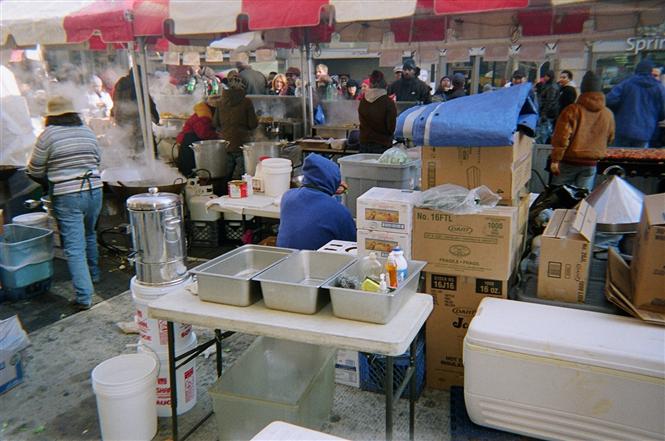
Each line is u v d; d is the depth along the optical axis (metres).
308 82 6.18
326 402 2.25
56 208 3.38
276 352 2.29
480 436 1.89
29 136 5.13
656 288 1.82
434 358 2.42
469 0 3.02
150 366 2.21
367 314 1.67
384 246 2.28
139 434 2.13
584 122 4.10
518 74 5.82
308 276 2.04
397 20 5.92
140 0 4.26
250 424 1.99
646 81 4.93
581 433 1.74
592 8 4.87
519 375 1.77
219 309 1.82
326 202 2.58
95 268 3.95
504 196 2.23
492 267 2.16
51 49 7.01
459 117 2.16
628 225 2.30
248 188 3.92
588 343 1.69
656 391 1.60
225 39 6.33
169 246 2.29
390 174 3.32
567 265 1.99
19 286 3.62
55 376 2.70
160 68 8.10
